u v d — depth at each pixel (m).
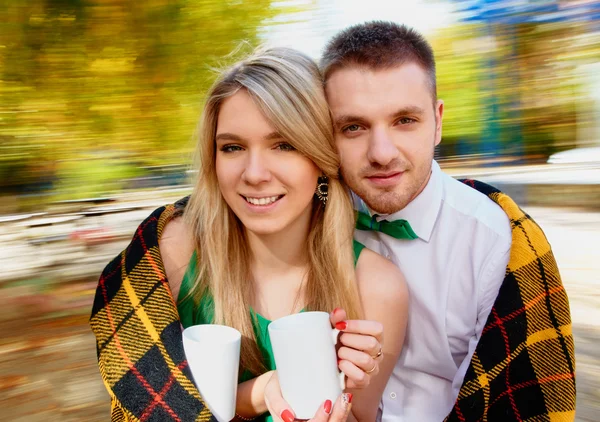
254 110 1.38
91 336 3.87
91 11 5.00
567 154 10.42
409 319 1.70
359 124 1.50
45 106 5.32
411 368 1.72
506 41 9.86
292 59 1.45
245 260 1.60
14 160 6.47
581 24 9.40
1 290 4.84
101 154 6.49
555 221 6.70
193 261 1.59
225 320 1.53
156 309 1.41
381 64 1.47
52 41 5.08
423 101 1.51
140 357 1.36
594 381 2.88
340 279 1.53
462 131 10.76
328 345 1.22
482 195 1.65
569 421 1.43
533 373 1.43
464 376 1.50
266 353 1.57
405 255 1.68
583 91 10.20
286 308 1.59
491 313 1.47
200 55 5.20
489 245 1.57
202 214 1.58
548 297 1.46
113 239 6.53
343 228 1.55
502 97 10.47
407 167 1.52
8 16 4.90
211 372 1.25
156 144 5.60
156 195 7.84
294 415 1.23
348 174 1.55
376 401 1.56
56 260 5.77
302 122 1.39
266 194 1.41
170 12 5.05
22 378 3.23
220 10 5.06
